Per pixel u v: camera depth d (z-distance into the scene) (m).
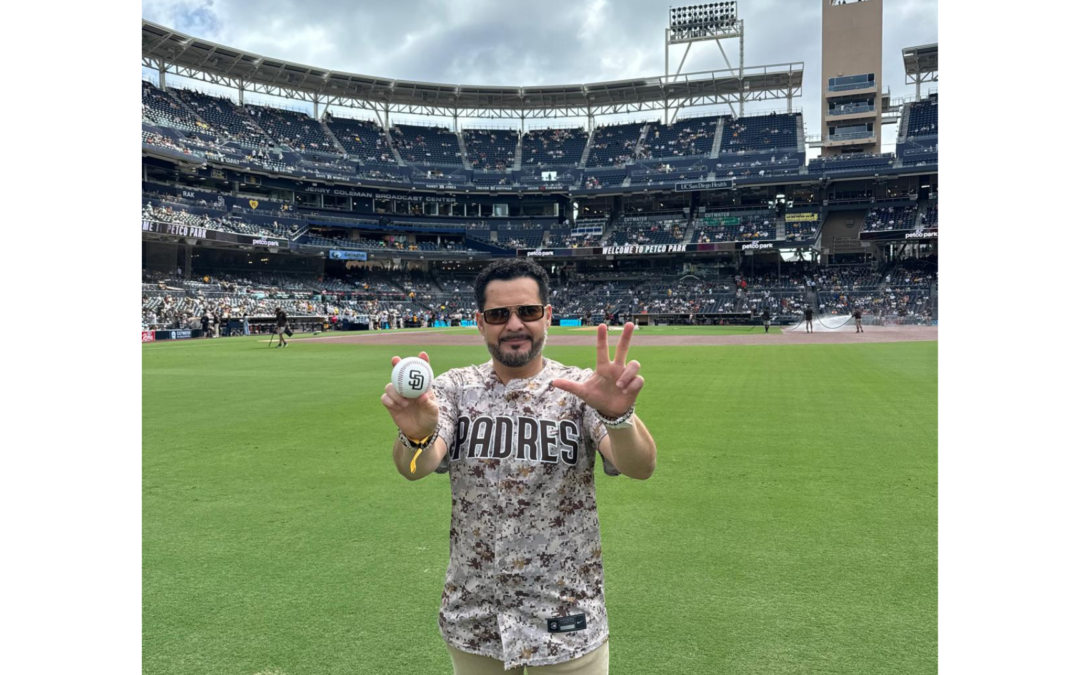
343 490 6.28
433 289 63.22
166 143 48.28
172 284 44.78
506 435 2.15
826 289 52.84
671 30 65.38
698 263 61.06
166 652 3.37
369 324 51.59
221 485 6.45
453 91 67.00
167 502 5.89
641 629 3.58
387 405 2.04
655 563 4.47
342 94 65.75
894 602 3.85
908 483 6.32
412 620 3.69
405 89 66.31
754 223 58.38
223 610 3.81
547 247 62.50
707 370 16.95
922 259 54.56
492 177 66.38
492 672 2.15
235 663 3.27
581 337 35.72
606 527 5.18
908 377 14.88
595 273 63.56
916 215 53.84
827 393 12.48
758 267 59.47
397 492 6.21
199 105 56.16
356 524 5.30
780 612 3.75
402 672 3.19
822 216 56.88
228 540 4.94
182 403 11.92
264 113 61.62
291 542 4.90
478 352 25.22
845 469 6.87
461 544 2.20
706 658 3.29
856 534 4.96
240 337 39.56
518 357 2.17
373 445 8.32
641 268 62.72
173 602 3.91
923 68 61.56
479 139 70.88
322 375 16.86
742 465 7.07
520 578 2.10
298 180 57.75
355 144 65.19
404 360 2.03
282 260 56.75
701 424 9.45
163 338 36.78
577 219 65.94
